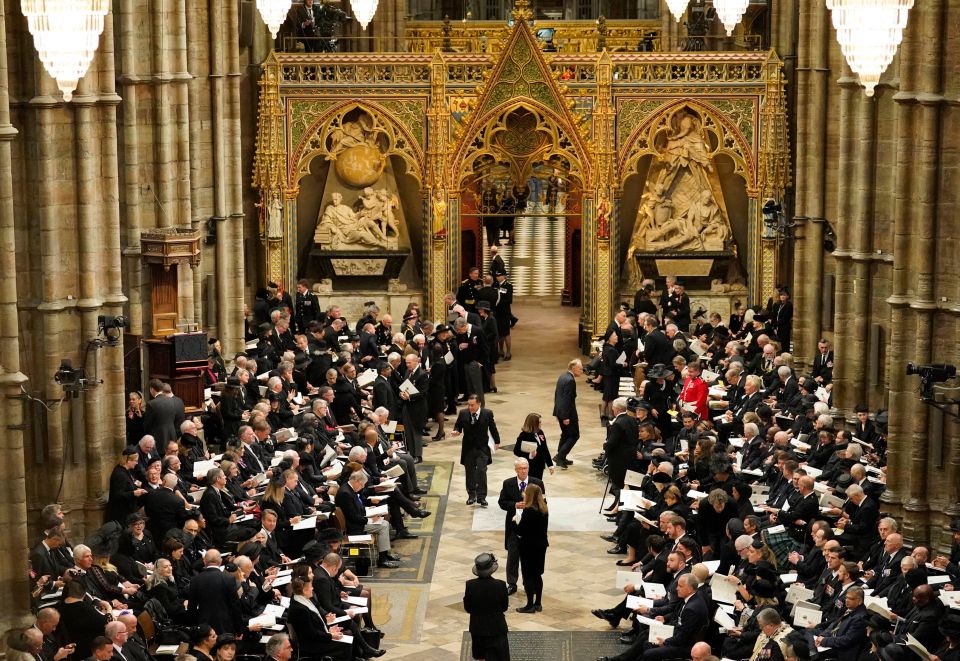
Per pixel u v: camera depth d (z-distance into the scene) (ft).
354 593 78.79
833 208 132.57
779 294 139.13
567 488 110.01
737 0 126.62
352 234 152.56
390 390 117.29
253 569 76.33
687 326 143.43
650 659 72.59
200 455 95.14
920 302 85.71
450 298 141.49
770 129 146.92
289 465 89.25
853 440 95.76
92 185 87.66
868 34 72.13
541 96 147.43
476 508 105.81
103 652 63.00
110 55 89.10
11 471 70.64
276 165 147.43
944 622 65.31
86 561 71.15
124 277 106.83
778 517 87.15
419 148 148.97
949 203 84.94
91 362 88.74
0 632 69.46
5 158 70.44
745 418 103.81
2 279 70.59
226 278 132.87
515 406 135.44
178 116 115.34
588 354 153.17
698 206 151.84
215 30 128.88
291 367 113.19
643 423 101.35
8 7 84.12
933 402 77.36
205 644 66.13
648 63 147.54
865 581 75.72
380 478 97.14
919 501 86.94
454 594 88.84
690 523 86.28
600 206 148.97
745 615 72.08
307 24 150.92
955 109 84.17
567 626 83.76
